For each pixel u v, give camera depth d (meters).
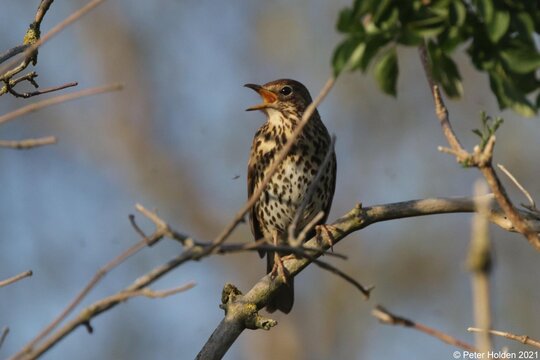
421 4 5.92
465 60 17.83
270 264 11.19
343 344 17.91
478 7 5.78
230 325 8.34
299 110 11.16
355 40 5.91
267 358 18.20
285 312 10.61
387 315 5.54
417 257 18.05
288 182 10.96
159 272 5.63
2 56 7.55
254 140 11.44
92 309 5.54
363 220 8.77
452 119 17.94
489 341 4.51
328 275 18.30
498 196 6.41
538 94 6.46
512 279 16.62
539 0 6.18
